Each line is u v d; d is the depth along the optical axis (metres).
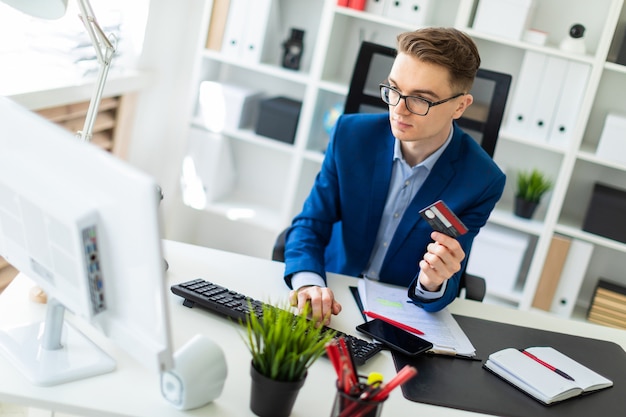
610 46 3.15
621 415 1.51
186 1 3.35
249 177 3.68
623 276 3.36
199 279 1.70
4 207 1.32
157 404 1.26
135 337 1.16
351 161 2.04
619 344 1.88
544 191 3.17
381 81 2.38
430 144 1.94
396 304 1.81
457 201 1.96
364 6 3.12
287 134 3.29
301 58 3.34
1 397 1.22
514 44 3.01
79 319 1.50
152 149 3.52
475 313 1.90
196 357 1.25
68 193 1.17
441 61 1.72
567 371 1.61
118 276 1.16
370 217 2.04
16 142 1.27
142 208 1.07
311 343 1.26
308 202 2.08
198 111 3.39
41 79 2.60
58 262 1.23
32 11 1.64
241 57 3.27
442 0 3.27
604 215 3.09
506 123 3.25
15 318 1.46
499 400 1.48
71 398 1.24
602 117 3.25
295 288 1.79
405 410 1.38
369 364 1.53
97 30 1.66
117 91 2.99
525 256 3.41
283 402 1.25
